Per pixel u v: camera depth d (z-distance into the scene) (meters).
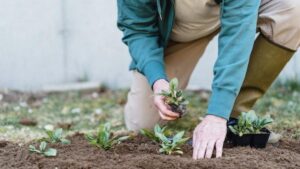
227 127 3.97
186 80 4.82
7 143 4.02
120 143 3.91
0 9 6.81
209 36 4.61
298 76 6.70
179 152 3.67
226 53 3.60
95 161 3.52
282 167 3.47
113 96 6.54
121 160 3.51
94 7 6.84
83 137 4.19
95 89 6.79
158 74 3.92
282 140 4.16
